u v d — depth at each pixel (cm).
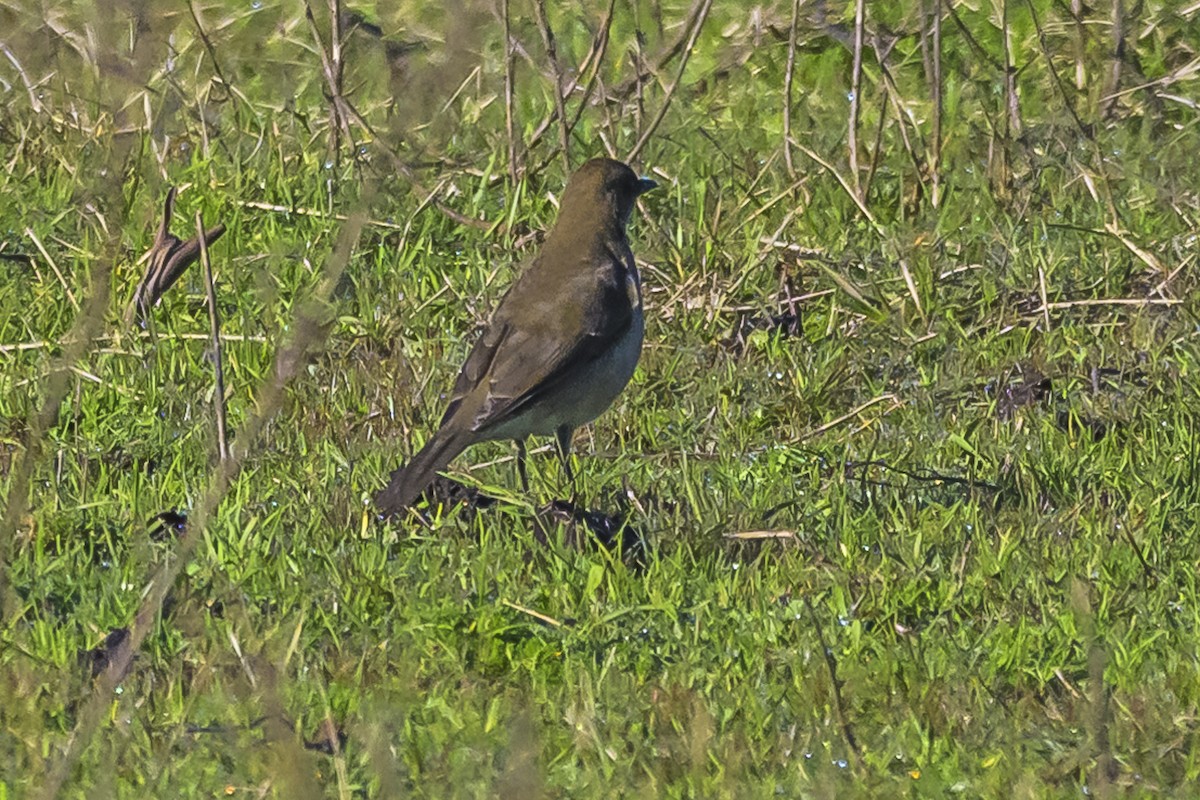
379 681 916
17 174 1616
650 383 1351
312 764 802
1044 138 1728
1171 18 1950
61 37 1772
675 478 1182
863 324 1450
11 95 1764
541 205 1599
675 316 1444
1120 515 1112
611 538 1072
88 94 1725
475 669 941
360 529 1077
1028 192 1636
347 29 1875
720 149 1716
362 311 1430
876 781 827
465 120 1766
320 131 1727
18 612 949
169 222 1455
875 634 965
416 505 1127
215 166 1641
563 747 861
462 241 1565
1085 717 872
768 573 1038
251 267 1480
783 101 1731
